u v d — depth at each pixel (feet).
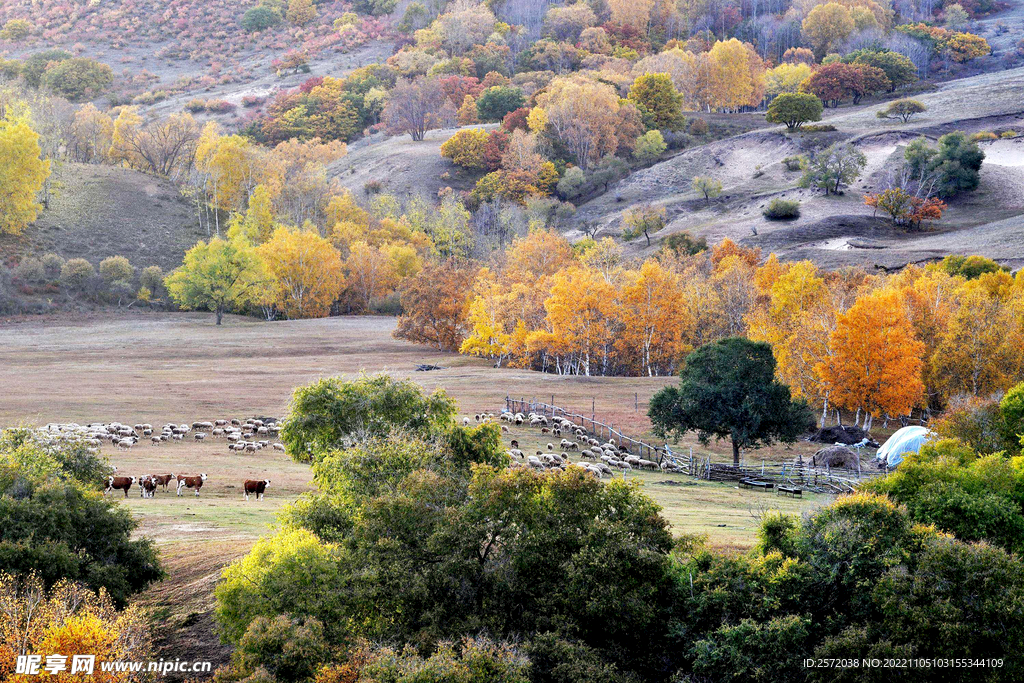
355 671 64.08
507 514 78.28
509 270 391.04
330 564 74.02
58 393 229.04
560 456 169.48
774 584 77.71
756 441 187.62
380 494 87.81
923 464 100.53
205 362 305.73
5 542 75.20
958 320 233.55
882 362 213.25
